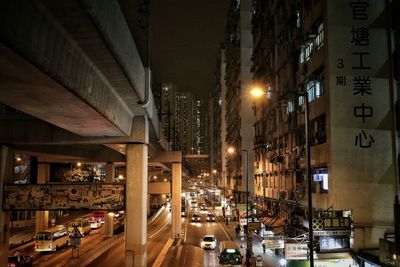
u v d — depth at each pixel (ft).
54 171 238.27
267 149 140.87
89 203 83.87
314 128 86.58
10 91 39.04
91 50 39.99
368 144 76.48
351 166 75.97
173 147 302.66
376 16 78.95
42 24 29.71
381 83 77.77
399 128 76.89
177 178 178.09
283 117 113.29
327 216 71.46
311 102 88.17
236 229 175.83
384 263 63.16
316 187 84.84
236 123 248.32
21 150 105.09
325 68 79.25
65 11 30.17
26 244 154.92
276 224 111.14
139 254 81.10
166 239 170.50
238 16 236.84
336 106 76.79
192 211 305.94
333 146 76.13
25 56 27.78
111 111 59.93
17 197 82.89
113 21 39.29
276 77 125.08
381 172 76.07
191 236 175.83
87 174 256.52
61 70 35.14
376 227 74.33
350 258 70.33
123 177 262.88
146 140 83.51
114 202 83.97
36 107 47.80
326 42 78.48
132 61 53.62
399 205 67.72
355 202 75.25
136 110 77.20
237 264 101.71
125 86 57.82
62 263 115.75
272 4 130.93
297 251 68.80
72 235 126.52
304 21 93.66
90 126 65.67
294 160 100.42
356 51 78.02
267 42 138.00
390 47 78.07
